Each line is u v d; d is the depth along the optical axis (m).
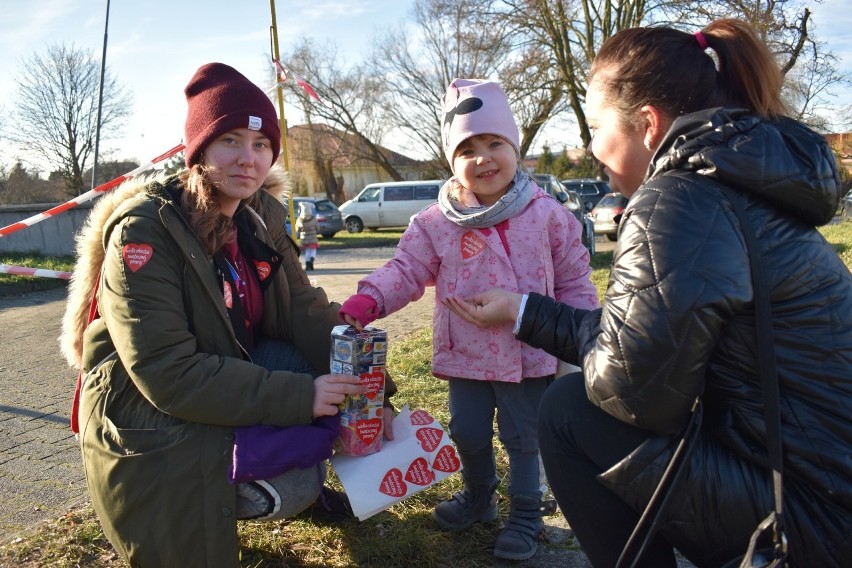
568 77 28.17
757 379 1.48
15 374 5.00
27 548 2.43
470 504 2.60
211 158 2.05
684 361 1.44
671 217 1.48
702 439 1.56
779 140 1.48
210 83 2.07
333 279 12.14
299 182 41.31
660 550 1.79
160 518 1.89
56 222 12.99
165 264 1.94
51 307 8.42
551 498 2.82
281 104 7.07
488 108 2.45
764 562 1.37
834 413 1.43
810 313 1.46
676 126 1.58
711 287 1.41
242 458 1.90
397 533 2.54
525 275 2.49
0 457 3.33
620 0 26.02
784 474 1.46
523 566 2.39
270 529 2.59
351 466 2.16
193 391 1.89
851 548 1.41
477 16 30.03
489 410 2.56
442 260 2.56
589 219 14.78
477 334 2.47
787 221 1.51
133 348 1.87
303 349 2.43
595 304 2.59
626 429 1.72
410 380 4.22
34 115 33.28
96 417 1.99
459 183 2.60
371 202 27.48
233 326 2.18
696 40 1.71
